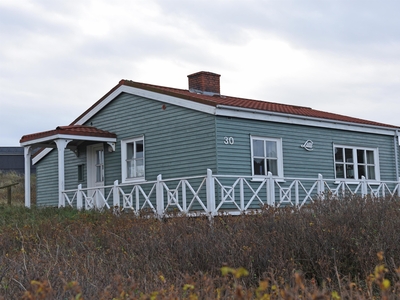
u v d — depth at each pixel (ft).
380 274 14.75
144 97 52.85
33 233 37.11
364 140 60.13
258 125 49.57
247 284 25.48
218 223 33.58
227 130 47.03
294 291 16.37
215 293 21.06
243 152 48.01
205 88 57.77
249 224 32.50
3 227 41.22
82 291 21.42
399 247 27.45
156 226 34.73
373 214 31.86
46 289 16.99
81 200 49.65
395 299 20.49
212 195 40.22
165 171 50.26
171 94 49.73
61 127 52.31
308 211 34.19
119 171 55.06
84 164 60.08
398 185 55.67
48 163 65.05
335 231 28.78
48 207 51.72
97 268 26.71
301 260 27.89
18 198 92.32
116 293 21.48
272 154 50.67
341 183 50.60
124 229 34.91
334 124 56.34
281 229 30.58
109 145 56.29
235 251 27.99
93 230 36.99
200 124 47.44
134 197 53.01
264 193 49.24
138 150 53.62
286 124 52.11
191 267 27.68
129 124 54.44
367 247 27.48
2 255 31.14
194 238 30.30
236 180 45.19
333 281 25.29
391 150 63.36
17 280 23.66
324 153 55.47
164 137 50.65
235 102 50.47
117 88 55.62
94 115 58.44
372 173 60.90
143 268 27.53
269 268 24.95
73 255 29.84
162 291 18.40
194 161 47.73
